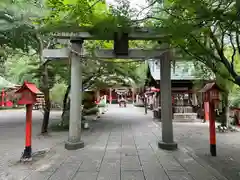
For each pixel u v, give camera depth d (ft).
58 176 12.23
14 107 78.64
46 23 12.19
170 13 10.12
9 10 11.27
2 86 60.64
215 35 12.40
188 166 14.11
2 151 18.28
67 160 15.40
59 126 32.32
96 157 16.17
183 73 38.11
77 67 19.49
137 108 87.71
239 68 23.89
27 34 14.92
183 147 19.66
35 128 31.24
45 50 19.45
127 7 10.86
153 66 38.65
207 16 8.82
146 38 16.43
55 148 19.13
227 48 22.07
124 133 27.50
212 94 16.71
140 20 11.02
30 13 11.53
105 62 24.94
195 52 12.33
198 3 8.43
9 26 12.43
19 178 11.94
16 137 24.99
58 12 11.27
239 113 33.22
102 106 73.46
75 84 19.48
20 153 17.54
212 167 13.94
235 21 9.11
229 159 15.76
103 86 35.86
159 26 11.80
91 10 11.11
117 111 70.79
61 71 29.01
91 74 29.94
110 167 13.83
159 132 28.30
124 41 17.02
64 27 12.42
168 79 19.38
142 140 22.84
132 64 31.73
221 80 18.74
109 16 11.22
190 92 39.29
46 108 26.11
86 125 31.71
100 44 25.34
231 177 12.16
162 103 19.69
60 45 25.32
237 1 7.54
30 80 26.68
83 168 13.62
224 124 29.53
